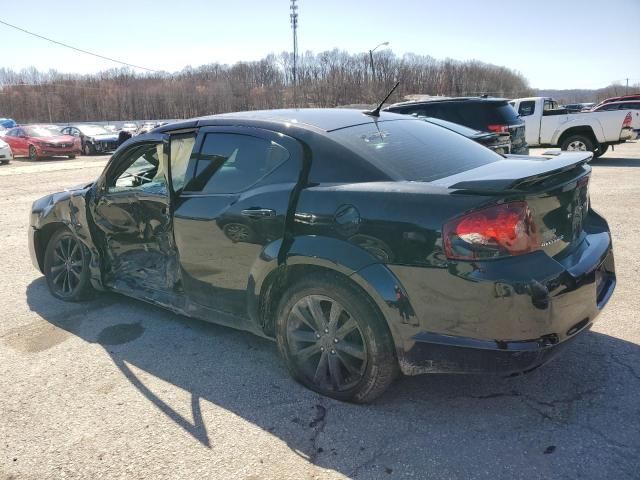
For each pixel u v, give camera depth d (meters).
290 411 2.96
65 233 4.72
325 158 3.06
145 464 2.55
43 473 2.51
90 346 3.85
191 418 2.92
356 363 2.98
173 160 3.83
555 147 15.05
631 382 3.09
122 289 4.33
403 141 3.35
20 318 4.41
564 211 2.82
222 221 3.35
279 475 2.45
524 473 2.39
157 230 3.96
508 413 2.86
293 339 3.18
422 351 2.67
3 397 3.18
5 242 7.13
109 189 4.33
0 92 87.00
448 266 2.52
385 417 2.87
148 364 3.55
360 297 2.81
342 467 2.49
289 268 3.08
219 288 3.48
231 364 3.53
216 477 2.45
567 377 3.18
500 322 2.49
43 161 22.12
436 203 2.59
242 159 3.43
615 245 5.93
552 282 2.52
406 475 2.42
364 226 2.75
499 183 2.48
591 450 2.52
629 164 13.79
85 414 2.98
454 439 2.66
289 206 3.04
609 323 3.89
